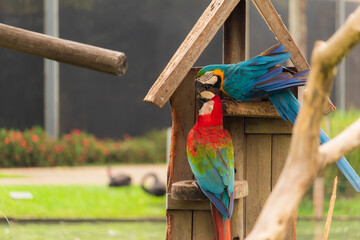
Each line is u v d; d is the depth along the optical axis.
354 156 15.38
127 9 28.23
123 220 13.68
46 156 23.80
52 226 12.74
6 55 26.53
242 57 5.29
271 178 5.32
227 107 4.96
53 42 3.47
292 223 5.24
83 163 24.56
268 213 2.19
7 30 3.55
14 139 23.39
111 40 28.14
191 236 5.04
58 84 27.38
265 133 5.29
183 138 5.10
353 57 29.61
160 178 20.59
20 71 26.61
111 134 28.33
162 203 15.52
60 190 15.90
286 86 4.60
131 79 28.50
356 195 15.25
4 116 26.47
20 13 26.61
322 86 2.14
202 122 4.80
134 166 24.70
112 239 11.51
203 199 4.73
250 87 4.69
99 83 28.14
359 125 2.27
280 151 5.31
